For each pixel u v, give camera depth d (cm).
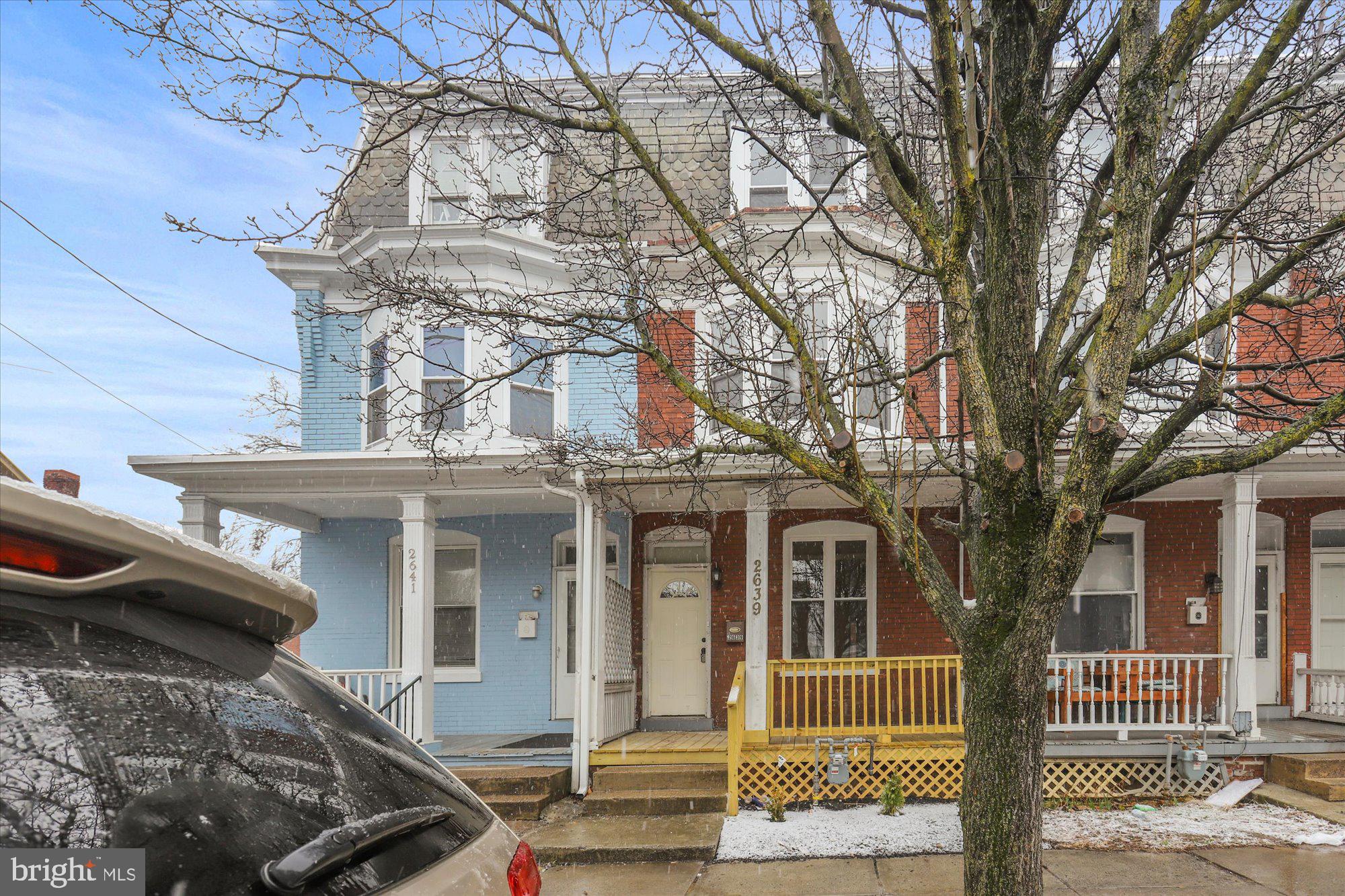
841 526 1315
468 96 625
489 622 1330
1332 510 1255
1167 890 707
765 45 614
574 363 1321
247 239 623
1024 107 577
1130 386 729
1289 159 686
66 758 131
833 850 842
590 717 1064
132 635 162
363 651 1332
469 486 1125
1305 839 841
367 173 1363
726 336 937
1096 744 1031
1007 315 551
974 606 555
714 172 1316
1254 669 1045
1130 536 1284
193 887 132
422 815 180
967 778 523
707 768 1031
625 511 1273
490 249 1259
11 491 130
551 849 845
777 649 1304
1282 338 717
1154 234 594
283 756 167
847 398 1105
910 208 538
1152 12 534
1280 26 536
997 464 494
